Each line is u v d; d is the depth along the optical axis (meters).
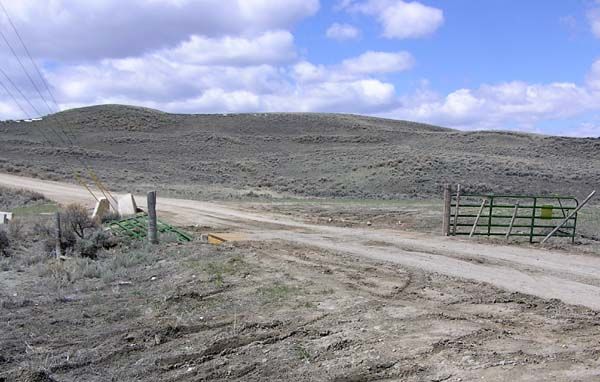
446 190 20.17
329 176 64.19
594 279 12.38
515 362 7.14
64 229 18.52
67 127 102.31
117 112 111.62
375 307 9.91
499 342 7.94
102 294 12.33
